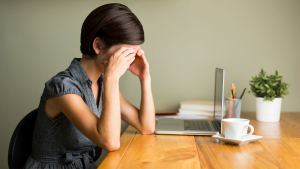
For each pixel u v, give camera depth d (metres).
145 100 1.16
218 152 0.85
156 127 1.19
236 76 1.75
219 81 1.26
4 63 1.88
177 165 0.73
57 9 1.83
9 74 1.88
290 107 1.72
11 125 1.89
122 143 0.98
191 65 1.78
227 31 1.74
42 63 1.86
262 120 1.40
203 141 0.99
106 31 0.91
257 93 1.44
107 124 0.85
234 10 1.73
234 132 0.94
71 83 0.92
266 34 1.71
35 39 1.85
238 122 0.94
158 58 1.80
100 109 1.10
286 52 1.71
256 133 1.12
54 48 1.85
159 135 1.11
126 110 1.17
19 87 1.88
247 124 0.95
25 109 1.88
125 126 1.80
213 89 1.77
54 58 1.85
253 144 0.94
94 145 1.07
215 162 0.75
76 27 1.83
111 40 0.91
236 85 1.76
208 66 1.77
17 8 1.85
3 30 1.86
